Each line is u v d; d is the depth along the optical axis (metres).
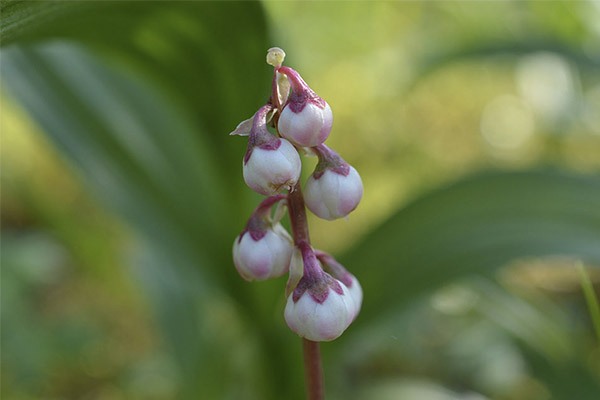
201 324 0.29
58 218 0.38
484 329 0.31
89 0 0.18
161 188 0.24
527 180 0.22
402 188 0.44
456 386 0.30
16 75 0.24
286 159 0.15
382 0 0.47
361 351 0.30
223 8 0.19
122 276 0.38
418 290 0.22
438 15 0.47
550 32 0.36
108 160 0.24
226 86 0.20
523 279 0.37
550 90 0.45
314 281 0.15
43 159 0.43
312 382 0.17
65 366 0.34
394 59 0.46
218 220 0.23
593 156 0.44
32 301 0.39
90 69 0.25
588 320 0.33
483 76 0.51
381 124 0.47
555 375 0.26
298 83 0.15
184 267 0.23
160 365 0.33
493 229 0.22
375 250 0.22
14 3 0.17
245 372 0.28
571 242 0.21
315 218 0.41
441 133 0.48
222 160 0.21
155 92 0.24
